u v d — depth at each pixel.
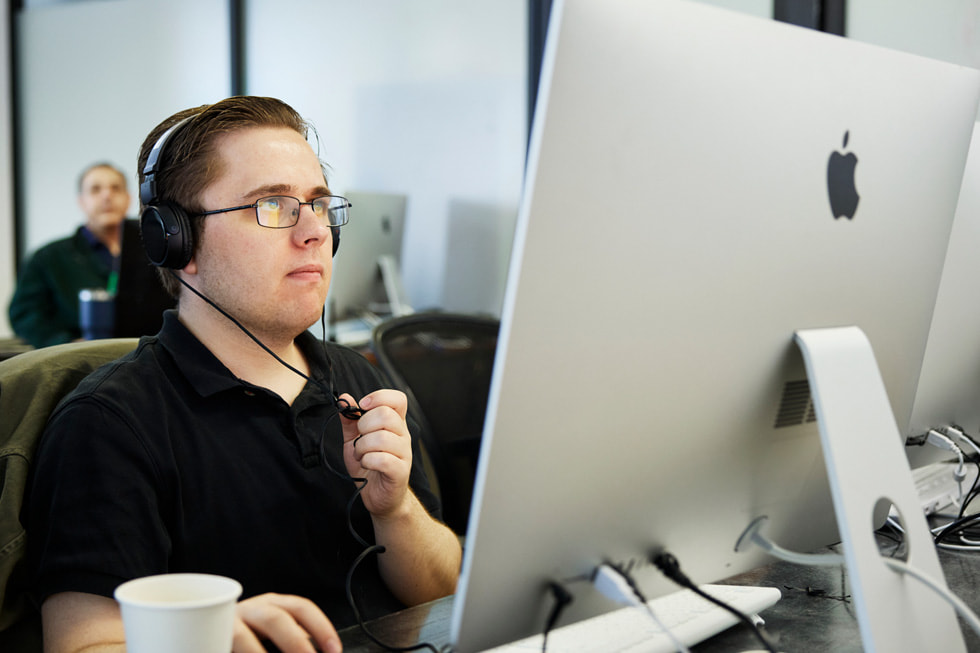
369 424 0.98
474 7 3.96
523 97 3.87
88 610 0.84
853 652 0.77
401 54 4.17
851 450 0.71
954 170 0.81
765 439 0.73
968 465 1.23
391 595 1.07
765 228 0.67
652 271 0.62
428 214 4.18
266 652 0.73
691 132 0.62
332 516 1.04
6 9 5.12
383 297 3.85
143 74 4.79
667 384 0.65
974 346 1.08
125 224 2.50
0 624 0.88
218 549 0.97
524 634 0.66
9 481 0.92
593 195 0.58
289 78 4.46
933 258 0.82
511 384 0.58
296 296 1.02
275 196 1.00
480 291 4.06
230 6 4.49
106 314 3.19
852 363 0.73
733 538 0.76
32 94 5.15
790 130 0.67
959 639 0.73
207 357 1.01
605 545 0.67
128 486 0.90
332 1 4.31
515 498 0.60
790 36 0.67
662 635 0.75
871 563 0.69
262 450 1.01
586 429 0.62
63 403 0.95
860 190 0.73
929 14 2.65
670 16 0.60
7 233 5.18
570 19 0.55
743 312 0.67
